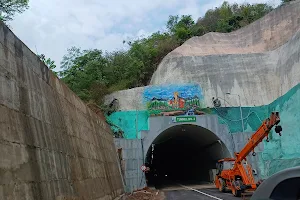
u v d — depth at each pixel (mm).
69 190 10977
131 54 53531
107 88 44312
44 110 10422
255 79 45344
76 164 12891
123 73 48594
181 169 68750
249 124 39656
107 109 38938
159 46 59375
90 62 45844
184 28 67688
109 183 19562
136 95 41500
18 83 8711
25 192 7504
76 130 14391
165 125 36344
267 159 35094
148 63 54500
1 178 6555
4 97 7660
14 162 7320
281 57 44406
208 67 47156
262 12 69625
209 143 42062
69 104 14203
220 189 30875
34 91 9875
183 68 47469
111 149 24688
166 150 59875
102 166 18688
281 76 43094
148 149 35312
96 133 19500
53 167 9953
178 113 38938
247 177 25750
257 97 43969
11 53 8648
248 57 47812
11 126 7648
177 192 31422
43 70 11234
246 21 67812
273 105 38062
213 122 36781
